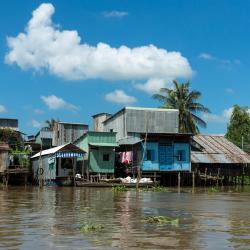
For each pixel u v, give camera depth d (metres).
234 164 54.84
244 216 17.70
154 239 11.56
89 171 46.94
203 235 12.41
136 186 38.75
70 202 24.34
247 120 65.06
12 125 66.00
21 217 16.55
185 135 48.03
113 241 11.16
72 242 10.98
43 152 50.22
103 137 47.66
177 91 59.25
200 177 49.59
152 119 52.09
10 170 46.53
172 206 22.33
